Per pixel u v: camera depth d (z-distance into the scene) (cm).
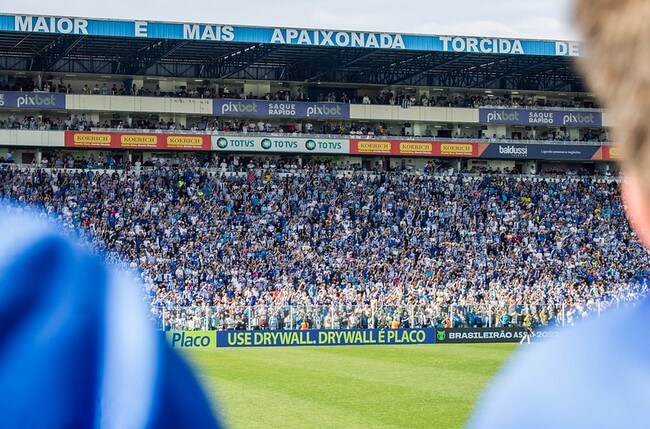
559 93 11256
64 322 192
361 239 8975
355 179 10006
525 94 11294
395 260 8681
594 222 9725
